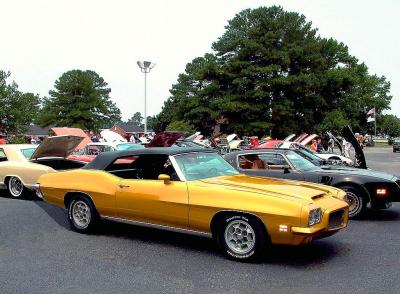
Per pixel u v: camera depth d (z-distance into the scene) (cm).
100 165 689
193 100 5034
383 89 7925
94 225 682
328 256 570
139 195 614
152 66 2373
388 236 683
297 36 4897
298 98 4847
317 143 2270
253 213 522
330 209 532
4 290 448
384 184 789
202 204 555
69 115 7219
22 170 1020
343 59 5981
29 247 617
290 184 599
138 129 10438
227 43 5000
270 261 547
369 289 448
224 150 2452
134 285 463
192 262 545
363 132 7112
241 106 4462
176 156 615
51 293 441
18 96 2719
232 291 445
